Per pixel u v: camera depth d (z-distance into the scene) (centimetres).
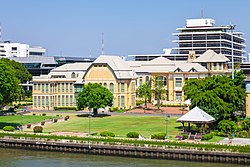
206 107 14075
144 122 16550
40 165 11262
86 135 13525
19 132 14025
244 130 13375
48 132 14188
